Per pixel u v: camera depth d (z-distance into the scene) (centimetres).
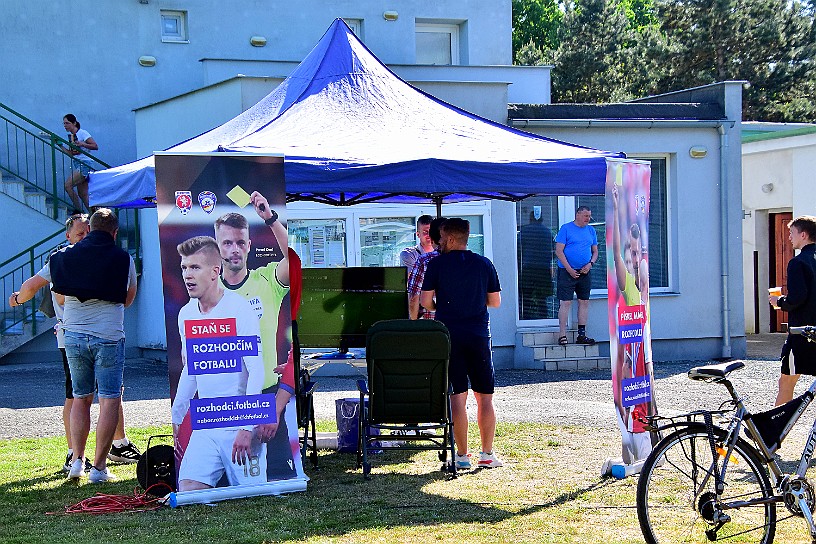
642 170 796
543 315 1535
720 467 566
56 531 624
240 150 742
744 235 2119
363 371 900
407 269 885
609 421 1012
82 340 751
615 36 4312
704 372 575
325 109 849
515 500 693
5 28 1792
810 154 1927
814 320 796
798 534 608
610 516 648
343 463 833
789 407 575
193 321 677
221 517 647
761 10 4078
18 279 1647
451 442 773
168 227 670
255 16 1977
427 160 732
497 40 2159
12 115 1794
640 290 782
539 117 1552
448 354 757
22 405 1167
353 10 2048
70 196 1673
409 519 643
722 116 1614
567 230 1470
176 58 1919
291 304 728
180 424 677
